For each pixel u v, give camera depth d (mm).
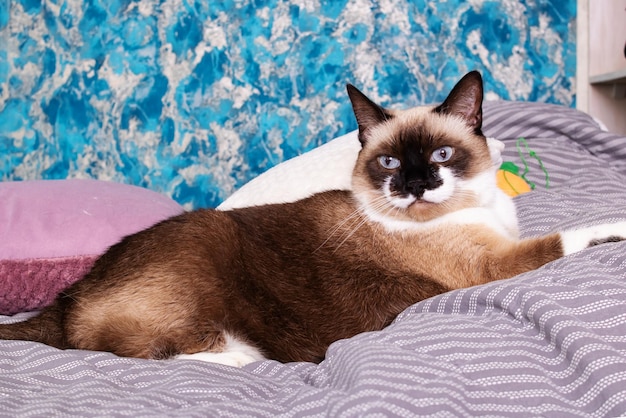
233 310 1559
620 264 1425
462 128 1742
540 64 3457
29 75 3541
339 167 2346
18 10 3525
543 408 990
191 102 3459
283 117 3439
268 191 2385
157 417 1014
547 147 2789
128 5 3447
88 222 2230
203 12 3428
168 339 1518
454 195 1653
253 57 3426
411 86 3410
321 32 3396
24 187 2383
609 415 952
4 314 2166
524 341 1165
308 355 1583
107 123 3502
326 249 1653
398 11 3385
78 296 1615
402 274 1629
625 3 3350
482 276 1618
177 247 1583
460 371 1098
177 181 3496
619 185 2387
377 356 1121
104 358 1404
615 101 3408
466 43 3418
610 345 1070
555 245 1602
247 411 1071
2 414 1059
